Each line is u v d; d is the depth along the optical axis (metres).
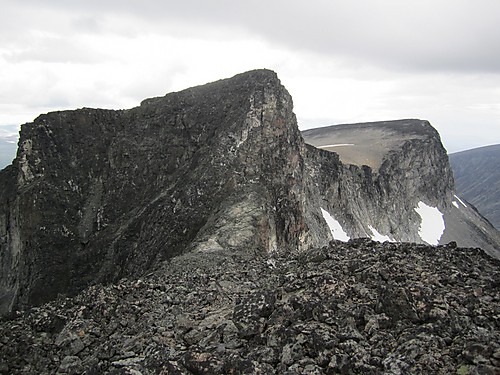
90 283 67.12
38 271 71.06
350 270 15.15
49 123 87.25
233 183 60.81
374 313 11.98
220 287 18.17
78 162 85.31
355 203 106.25
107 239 71.50
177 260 32.28
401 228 116.62
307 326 11.44
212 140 69.88
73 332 16.34
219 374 10.24
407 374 9.21
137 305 17.66
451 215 134.00
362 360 9.89
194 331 13.63
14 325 18.34
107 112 90.62
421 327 10.84
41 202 78.25
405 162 127.50
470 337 9.95
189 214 60.28
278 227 57.31
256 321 12.73
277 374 10.23
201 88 84.75
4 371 15.33
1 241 84.81
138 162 80.56
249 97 69.31
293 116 72.56
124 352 13.62
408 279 13.84
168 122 81.69
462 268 14.82
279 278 16.92
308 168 95.19
